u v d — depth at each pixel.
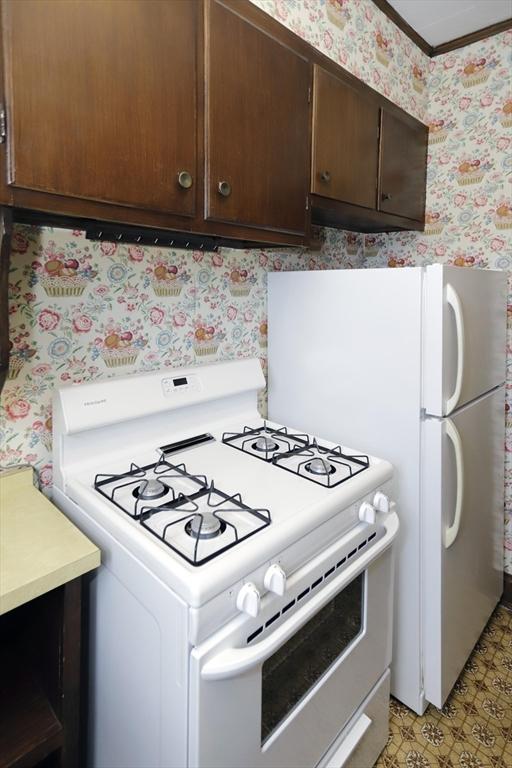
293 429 1.58
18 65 0.70
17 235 1.06
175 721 0.76
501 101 1.89
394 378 1.42
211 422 1.47
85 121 0.79
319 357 1.61
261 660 0.77
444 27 1.91
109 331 1.26
